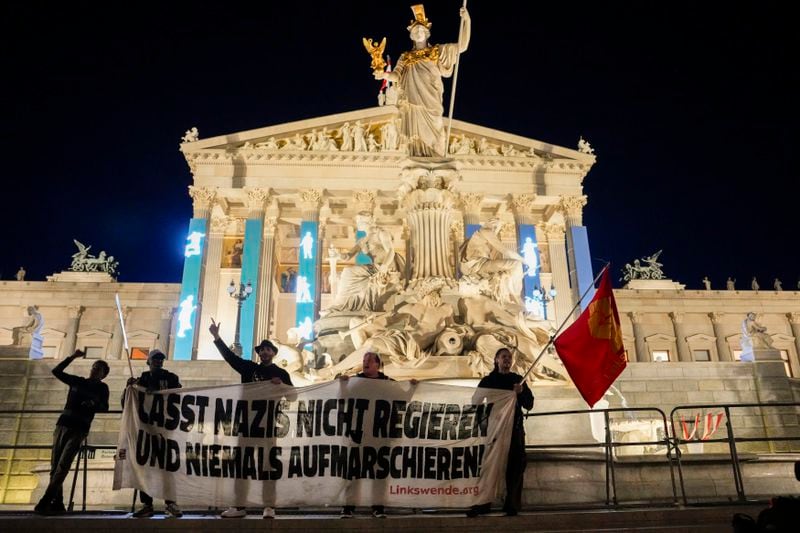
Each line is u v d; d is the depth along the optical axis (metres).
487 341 15.94
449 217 18.55
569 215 49.59
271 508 8.15
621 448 17.38
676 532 7.62
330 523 7.50
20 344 24.25
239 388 8.58
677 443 9.48
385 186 48.78
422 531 7.58
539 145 51.75
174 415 8.41
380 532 7.51
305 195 48.22
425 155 18.83
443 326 16.50
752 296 59.81
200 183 48.59
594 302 9.43
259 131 50.38
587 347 9.25
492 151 51.56
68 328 54.88
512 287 18.27
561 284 49.78
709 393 23.39
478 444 8.52
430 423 8.58
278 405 8.55
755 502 8.43
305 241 46.47
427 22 19.62
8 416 22.09
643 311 59.19
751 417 23.09
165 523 7.43
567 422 13.90
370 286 18.42
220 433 8.41
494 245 18.78
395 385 8.70
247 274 45.72
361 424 8.51
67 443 9.10
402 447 8.47
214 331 9.20
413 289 17.45
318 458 8.38
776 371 23.64
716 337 58.78
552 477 11.41
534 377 15.52
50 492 8.88
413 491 8.33
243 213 53.03
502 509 9.41
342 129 50.97
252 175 49.09
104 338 54.78
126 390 8.43
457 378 14.41
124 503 12.95
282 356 16.89
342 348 17.02
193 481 8.23
